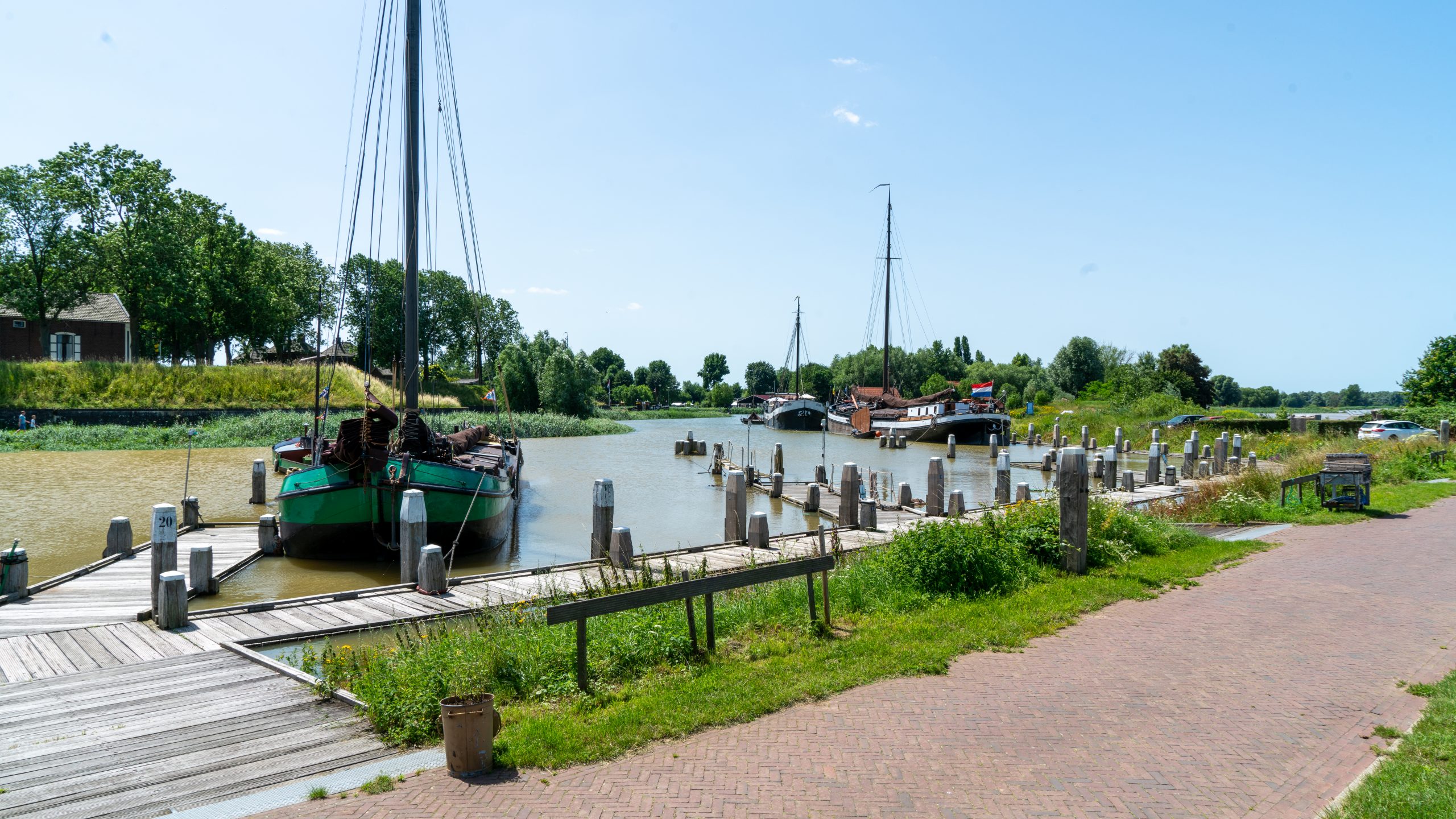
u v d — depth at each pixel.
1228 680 7.15
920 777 5.29
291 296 73.56
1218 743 5.79
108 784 5.32
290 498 15.28
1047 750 5.71
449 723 5.38
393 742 6.05
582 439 58.22
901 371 88.00
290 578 14.18
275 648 9.29
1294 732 5.97
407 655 7.50
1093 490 25.50
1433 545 13.64
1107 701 6.67
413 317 18.52
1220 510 17.34
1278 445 38.28
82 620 10.09
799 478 33.31
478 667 6.81
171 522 10.14
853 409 71.44
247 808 4.93
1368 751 5.62
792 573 8.60
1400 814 4.52
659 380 162.00
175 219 56.53
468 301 82.44
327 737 6.19
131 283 53.47
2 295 49.38
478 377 76.62
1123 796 5.00
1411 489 21.31
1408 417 44.50
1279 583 10.97
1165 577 11.27
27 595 11.25
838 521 19.08
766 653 8.05
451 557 14.36
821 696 6.84
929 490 19.67
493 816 4.78
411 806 4.92
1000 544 11.41
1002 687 7.05
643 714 6.31
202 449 38.81
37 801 5.05
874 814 4.77
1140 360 82.19
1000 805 4.89
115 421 44.91
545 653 7.61
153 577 10.09
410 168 18.69
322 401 51.72
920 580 10.73
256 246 67.38
